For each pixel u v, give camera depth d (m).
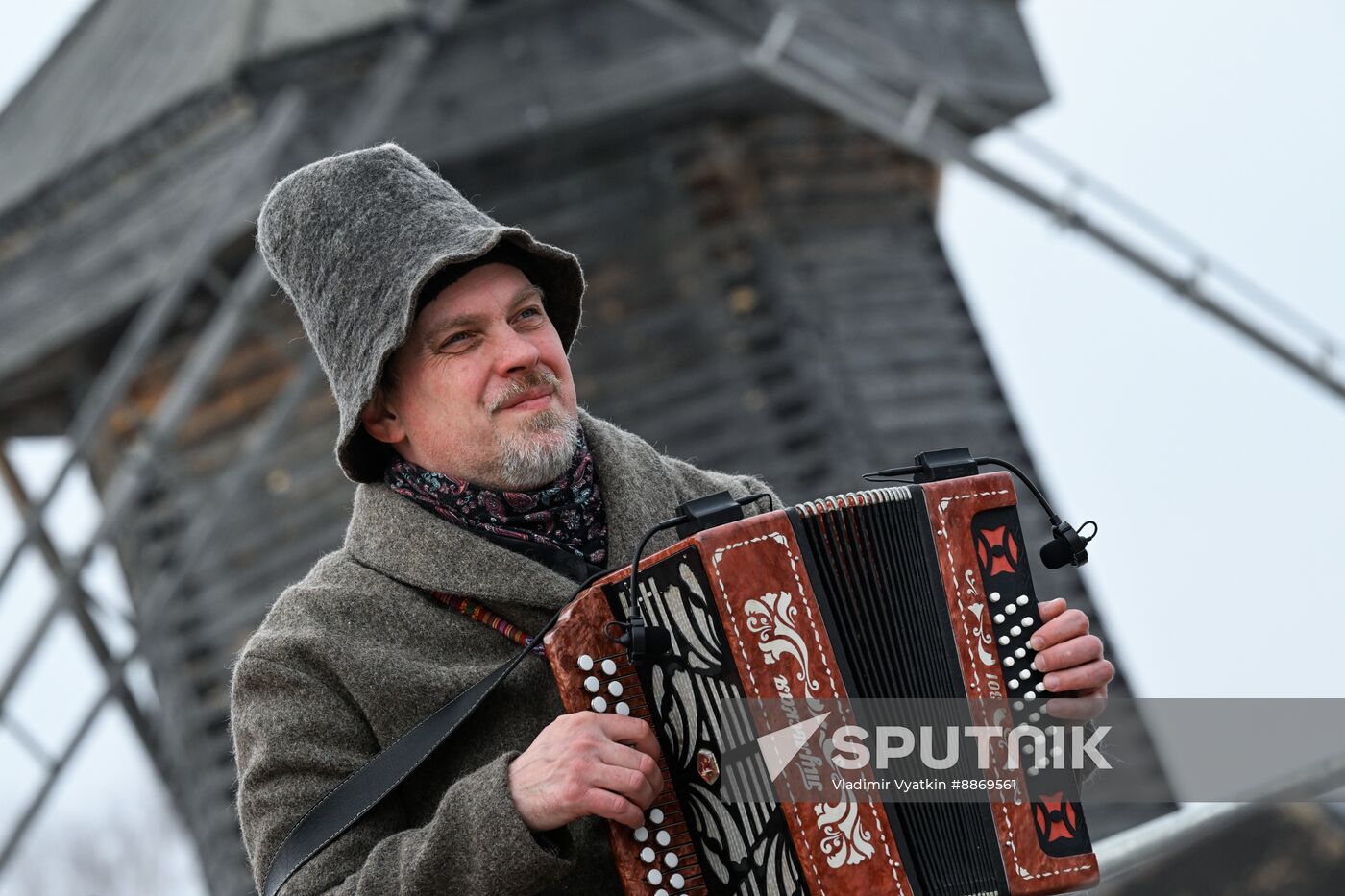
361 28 10.88
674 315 12.30
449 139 11.63
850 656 2.77
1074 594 13.05
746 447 12.03
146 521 12.03
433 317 2.93
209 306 11.74
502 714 2.89
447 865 2.64
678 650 2.69
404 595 2.96
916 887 2.69
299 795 2.81
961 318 13.60
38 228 11.66
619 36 11.95
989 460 2.97
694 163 12.55
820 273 12.77
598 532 3.03
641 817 2.64
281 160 10.70
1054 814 2.79
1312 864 5.70
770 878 2.66
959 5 13.86
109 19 13.73
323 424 11.91
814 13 11.20
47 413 12.59
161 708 11.98
